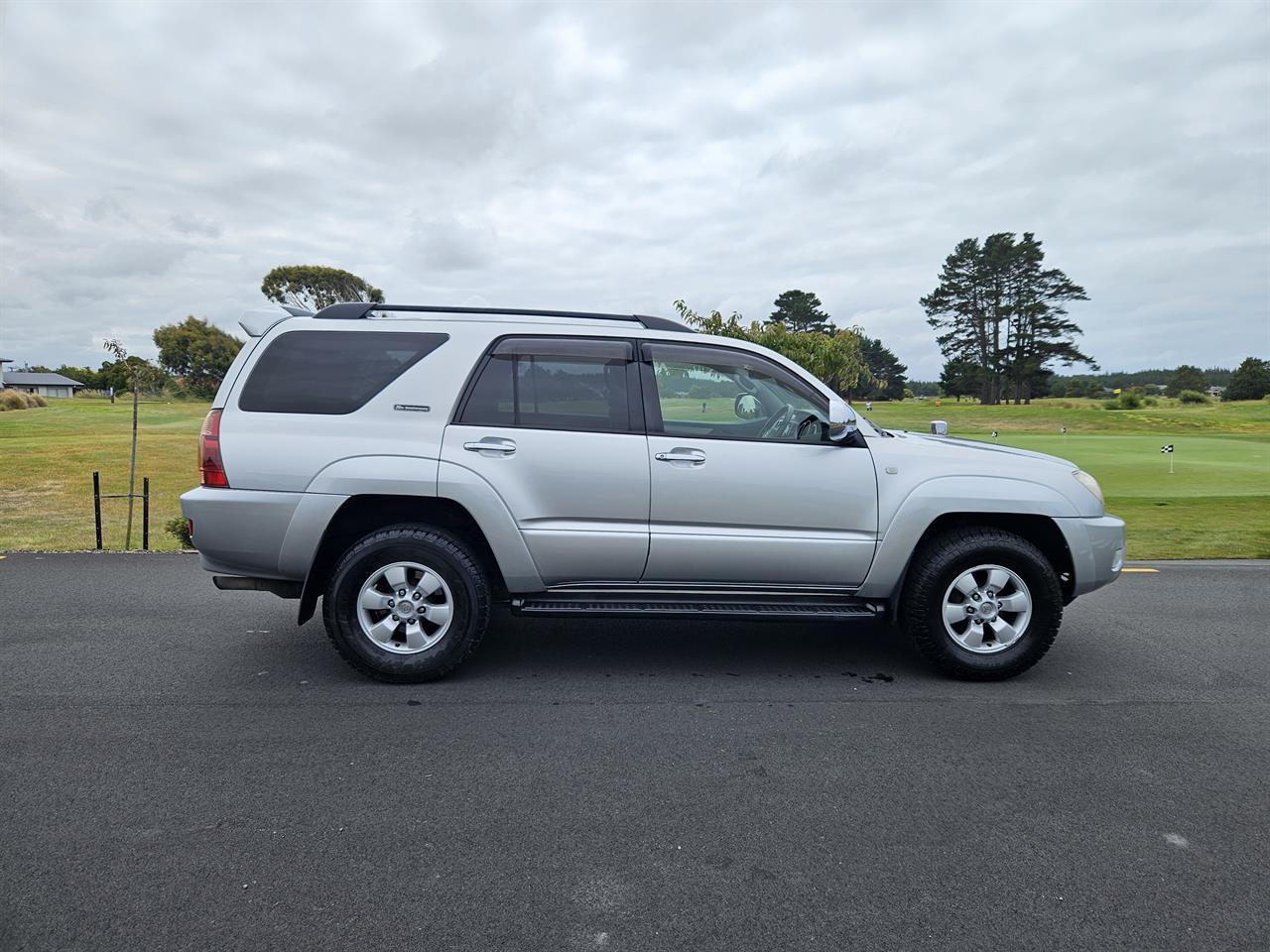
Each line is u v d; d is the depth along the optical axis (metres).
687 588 4.45
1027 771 3.42
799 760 3.50
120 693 4.14
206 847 2.74
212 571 4.31
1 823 2.87
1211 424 31.36
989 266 75.50
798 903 2.49
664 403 4.40
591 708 4.04
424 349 4.33
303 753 3.48
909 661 4.86
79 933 2.29
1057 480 4.55
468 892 2.52
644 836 2.86
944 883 2.61
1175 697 4.31
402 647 4.30
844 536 4.40
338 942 2.28
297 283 64.56
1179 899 2.53
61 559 7.55
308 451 4.17
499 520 4.21
